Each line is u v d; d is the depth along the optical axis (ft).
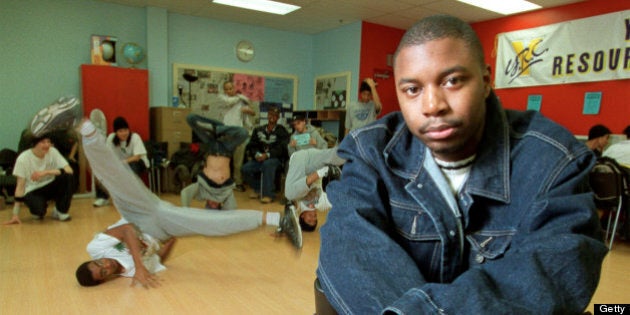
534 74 17.80
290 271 8.86
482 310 1.63
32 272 8.36
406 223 2.43
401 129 2.58
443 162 2.39
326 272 2.16
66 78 18.20
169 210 8.38
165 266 9.01
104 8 18.83
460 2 17.31
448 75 1.89
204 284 8.02
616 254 10.75
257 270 8.89
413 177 2.44
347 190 2.43
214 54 21.95
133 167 15.55
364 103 18.11
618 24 15.05
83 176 17.19
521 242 2.02
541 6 17.17
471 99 1.92
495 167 2.31
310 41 24.95
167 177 18.69
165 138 19.21
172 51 20.80
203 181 10.28
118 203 8.20
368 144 2.52
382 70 22.04
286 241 10.94
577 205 1.90
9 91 17.07
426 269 2.45
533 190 2.12
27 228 11.80
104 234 8.20
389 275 1.98
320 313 2.28
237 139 10.39
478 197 2.32
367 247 2.10
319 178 11.50
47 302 6.99
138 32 19.74
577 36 16.28
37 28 17.46
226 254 9.96
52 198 12.96
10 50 16.97
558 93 17.12
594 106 15.92
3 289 7.48
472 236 2.37
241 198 17.76
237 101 20.25
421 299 1.71
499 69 19.27
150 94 19.94
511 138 2.35
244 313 6.77
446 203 2.38
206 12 20.52
